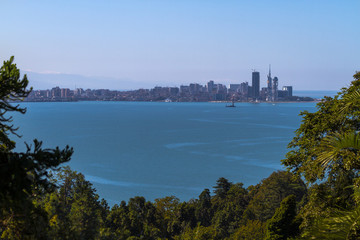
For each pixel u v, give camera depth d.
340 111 15.05
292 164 17.92
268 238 34.44
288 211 34.41
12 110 8.21
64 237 12.17
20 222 8.26
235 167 126.81
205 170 123.75
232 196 87.12
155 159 144.75
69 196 26.34
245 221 68.62
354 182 10.52
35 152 6.96
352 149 9.60
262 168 124.44
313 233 8.51
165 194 96.62
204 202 82.50
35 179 6.98
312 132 17.28
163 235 69.75
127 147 177.00
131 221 55.97
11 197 6.52
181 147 176.38
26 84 8.38
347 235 7.90
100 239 21.27
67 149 7.26
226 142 190.00
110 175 115.69
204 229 52.34
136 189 100.44
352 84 18.14
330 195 14.50
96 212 25.88
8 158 6.73
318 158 10.09
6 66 8.23
